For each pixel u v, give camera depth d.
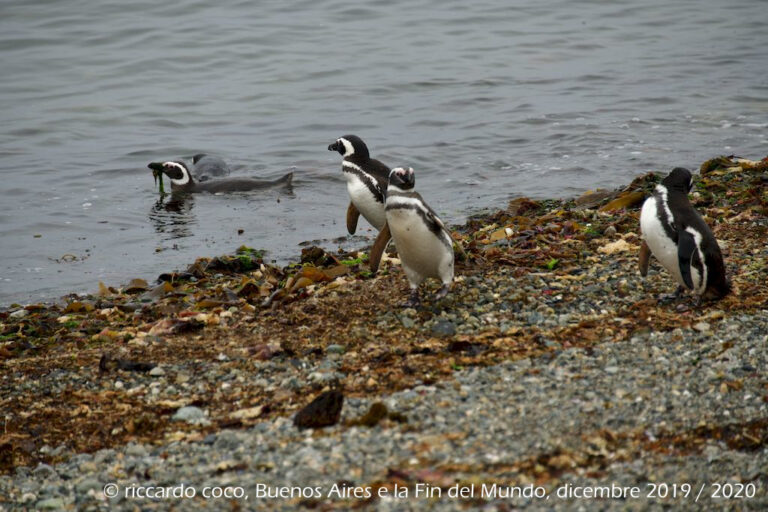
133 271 16.28
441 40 37.84
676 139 24.34
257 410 8.91
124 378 10.01
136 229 18.88
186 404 9.24
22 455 8.48
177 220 19.45
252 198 20.91
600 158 22.88
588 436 7.88
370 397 8.94
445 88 30.88
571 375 9.12
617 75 32.53
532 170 22.11
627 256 13.48
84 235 18.47
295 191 21.42
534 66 33.97
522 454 7.63
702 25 41.09
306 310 11.68
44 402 9.52
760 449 7.64
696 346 9.72
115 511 7.40
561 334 10.32
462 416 8.32
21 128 27.02
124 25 39.31
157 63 34.56
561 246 14.24
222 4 42.88
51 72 33.44
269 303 12.48
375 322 11.16
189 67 34.19
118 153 24.81
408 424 8.23
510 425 8.11
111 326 12.34
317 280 13.45
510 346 10.02
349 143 15.20
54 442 8.71
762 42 37.62
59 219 19.44
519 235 15.23
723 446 7.70
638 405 8.39
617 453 7.62
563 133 25.33
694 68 33.41
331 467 7.60
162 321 11.55
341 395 8.52
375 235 18.09
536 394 8.71
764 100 28.45
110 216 19.72
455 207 19.38
